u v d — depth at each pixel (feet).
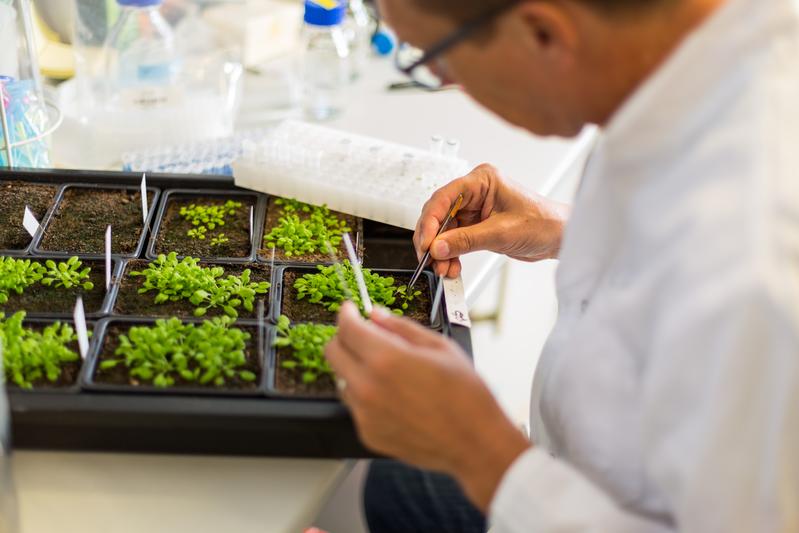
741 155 2.30
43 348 3.27
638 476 2.75
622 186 2.72
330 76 6.33
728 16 2.44
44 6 5.74
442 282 3.91
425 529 4.22
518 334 8.41
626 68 2.55
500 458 2.69
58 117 5.29
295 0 7.27
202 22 6.53
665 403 2.35
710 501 2.27
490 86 2.74
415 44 2.76
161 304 3.76
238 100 6.13
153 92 5.52
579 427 2.91
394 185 4.68
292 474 3.12
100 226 4.36
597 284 2.96
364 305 3.75
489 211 4.35
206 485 3.03
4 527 2.70
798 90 2.32
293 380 3.31
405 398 2.68
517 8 2.39
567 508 2.57
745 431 2.20
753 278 2.14
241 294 3.81
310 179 4.64
